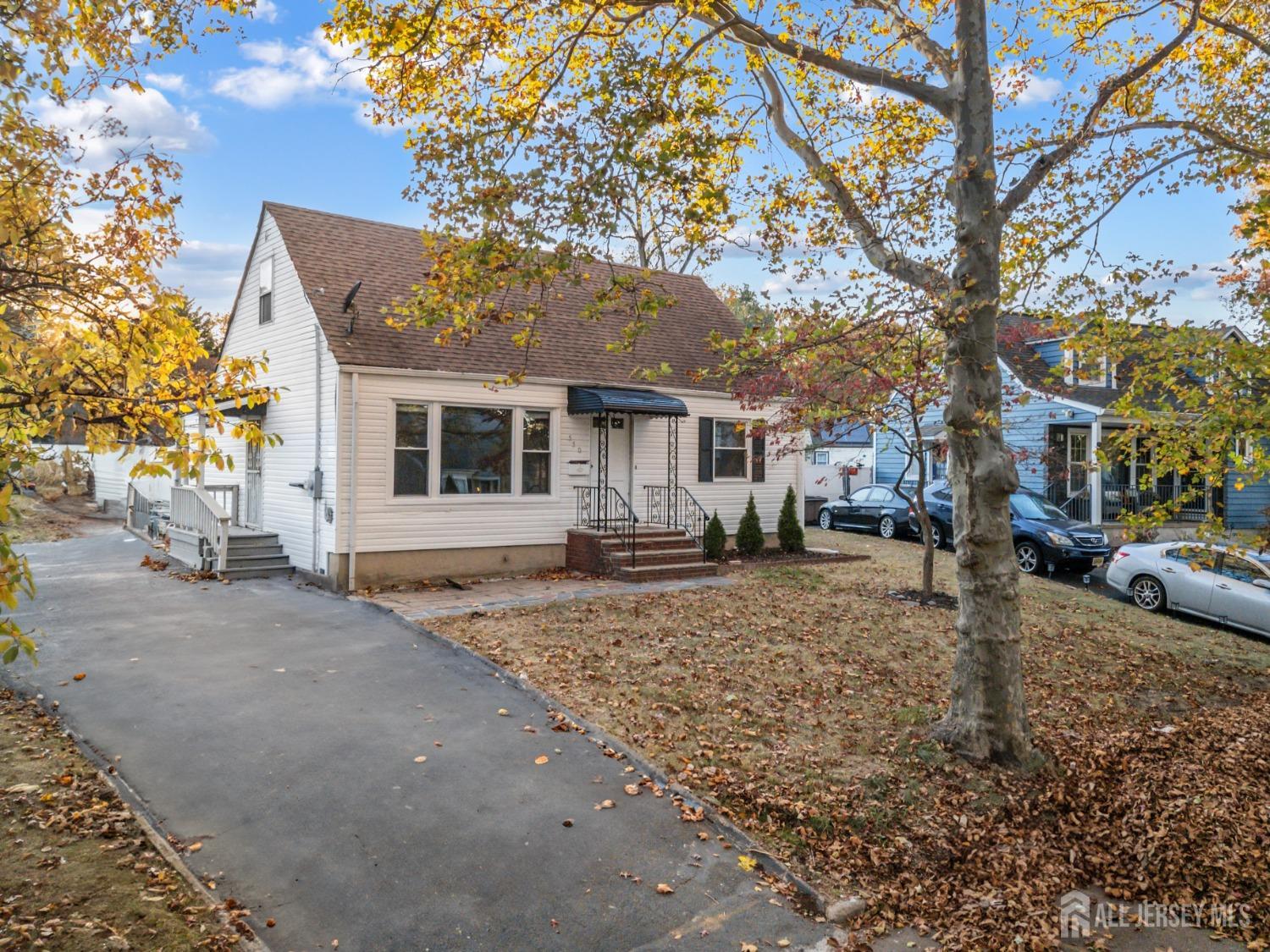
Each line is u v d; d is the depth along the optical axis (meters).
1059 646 10.95
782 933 4.80
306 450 14.05
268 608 11.62
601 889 5.01
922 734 7.60
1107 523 22.78
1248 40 8.14
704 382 17.08
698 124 7.02
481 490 14.42
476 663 9.07
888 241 7.82
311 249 14.75
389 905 4.70
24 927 3.97
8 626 3.13
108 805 5.50
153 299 4.38
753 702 8.12
